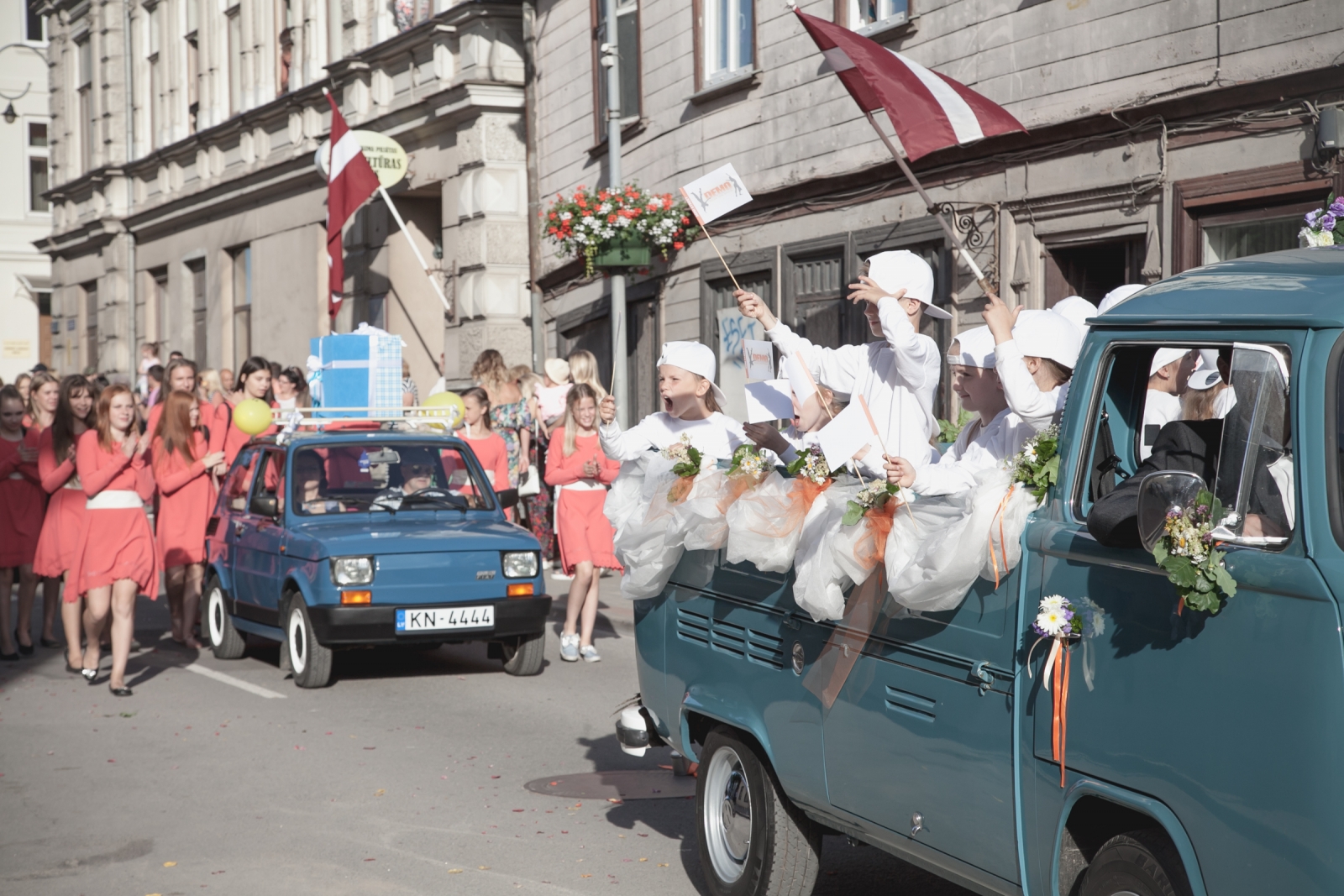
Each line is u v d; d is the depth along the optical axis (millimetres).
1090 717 3623
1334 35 9492
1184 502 3342
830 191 14562
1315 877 3039
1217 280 3787
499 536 10445
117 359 37750
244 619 11297
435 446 11516
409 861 6176
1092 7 11383
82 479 10078
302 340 28234
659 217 15664
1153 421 4148
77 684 10539
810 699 4855
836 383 6055
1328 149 9477
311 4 27406
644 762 7988
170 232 34906
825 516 4730
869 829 4594
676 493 5766
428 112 23156
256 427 11922
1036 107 12000
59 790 7434
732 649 5398
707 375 7469
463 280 22594
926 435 5750
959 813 4129
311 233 27906
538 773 7746
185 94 34375
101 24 38438
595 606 11250
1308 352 3311
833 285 14695
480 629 10188
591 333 20703
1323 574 3098
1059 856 3738
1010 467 4066
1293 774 3090
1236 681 3242
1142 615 3510
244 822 6801
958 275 12852
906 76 6555
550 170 21297
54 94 42406
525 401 16219
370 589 9977
